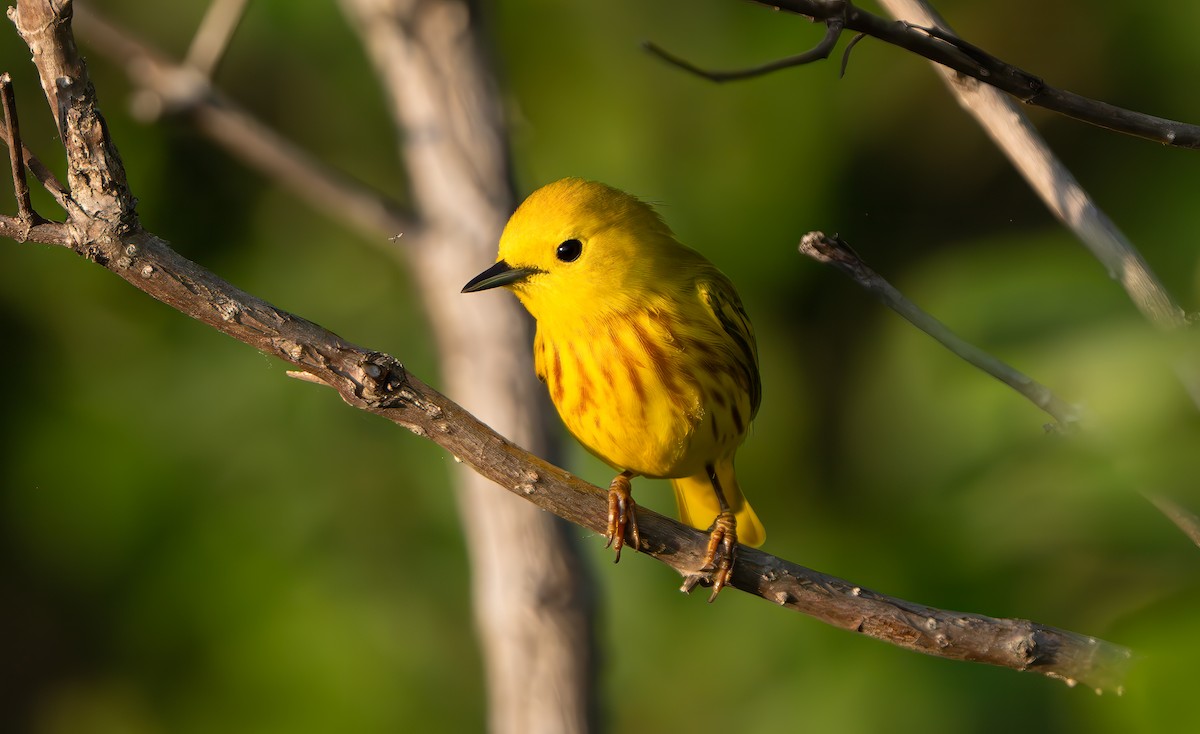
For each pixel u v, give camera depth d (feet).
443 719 37.27
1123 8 38.29
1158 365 11.51
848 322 40.14
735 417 27.45
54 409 38.27
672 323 26.37
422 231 32.91
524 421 32.09
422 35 33.50
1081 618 27.20
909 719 33.65
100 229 19.02
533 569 30.30
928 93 39.81
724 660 37.27
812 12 17.54
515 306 32.65
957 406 21.27
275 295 39.86
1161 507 16.46
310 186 32.83
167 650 38.11
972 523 27.66
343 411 39.55
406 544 38.78
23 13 17.83
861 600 22.18
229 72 41.32
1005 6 39.63
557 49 39.63
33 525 38.14
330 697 37.29
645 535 22.81
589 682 30.25
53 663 39.78
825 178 39.22
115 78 38.78
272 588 37.91
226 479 38.81
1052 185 22.09
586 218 26.32
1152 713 12.25
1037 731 32.48
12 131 18.16
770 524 39.47
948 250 38.93
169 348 39.40
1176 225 34.63
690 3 39.55
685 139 39.34
